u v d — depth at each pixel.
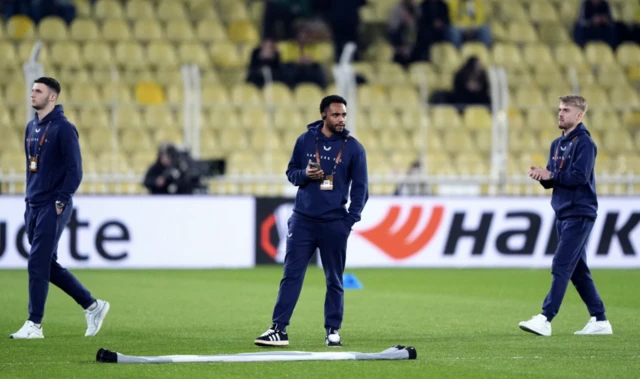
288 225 28.86
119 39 79.75
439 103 76.31
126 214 60.91
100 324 31.27
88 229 60.38
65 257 60.09
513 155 74.38
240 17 85.00
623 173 70.69
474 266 63.84
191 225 61.69
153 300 42.81
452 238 63.69
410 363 25.23
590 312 32.12
